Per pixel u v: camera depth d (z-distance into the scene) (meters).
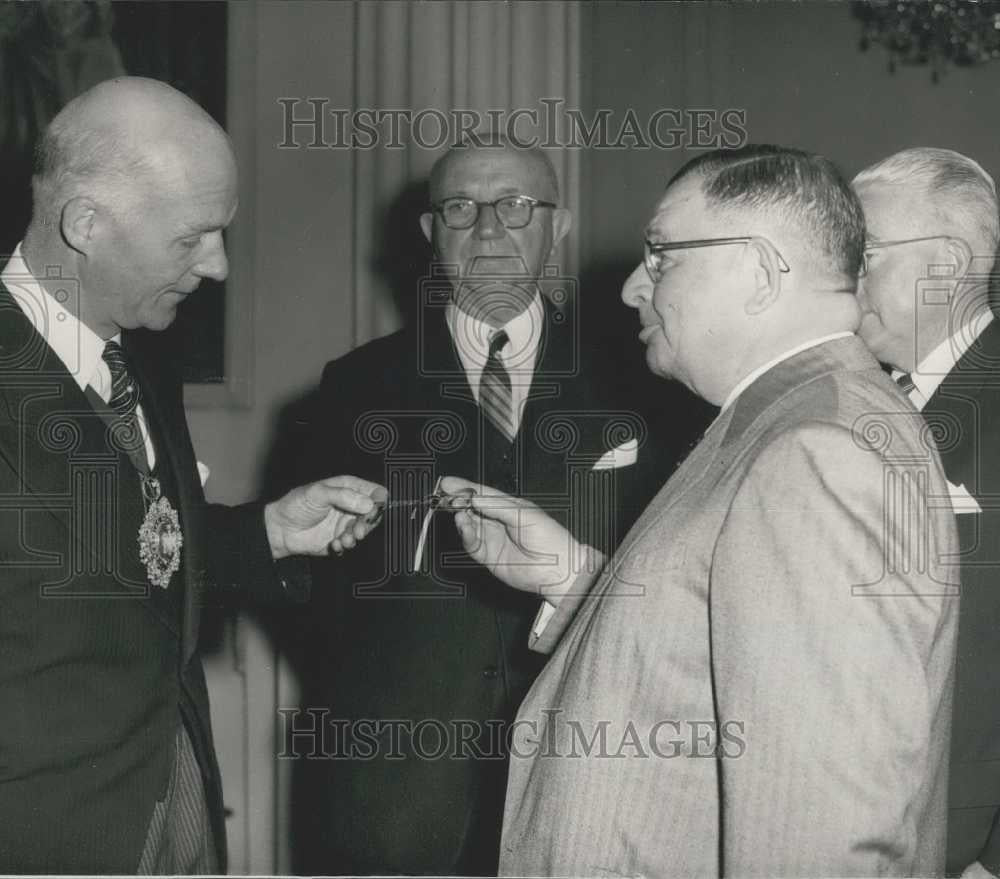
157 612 1.46
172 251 1.46
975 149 2.85
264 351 2.86
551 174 2.00
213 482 2.84
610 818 1.12
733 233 1.14
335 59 2.86
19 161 2.74
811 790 0.97
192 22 2.83
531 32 2.86
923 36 2.84
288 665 2.73
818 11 2.89
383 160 2.85
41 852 1.36
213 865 1.57
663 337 1.20
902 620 0.99
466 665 1.89
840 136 2.89
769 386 1.12
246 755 2.72
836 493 1.01
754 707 0.99
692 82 2.89
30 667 1.35
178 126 1.45
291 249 2.86
